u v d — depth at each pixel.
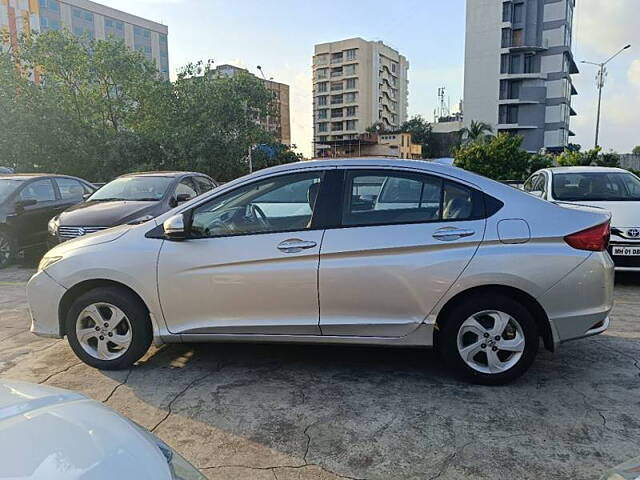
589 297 3.57
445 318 3.68
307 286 3.67
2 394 1.95
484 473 2.71
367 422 3.25
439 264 3.55
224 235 3.81
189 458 2.88
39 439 1.62
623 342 4.61
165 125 32.06
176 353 4.43
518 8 65.00
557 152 64.94
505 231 3.56
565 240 3.55
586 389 3.66
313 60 109.56
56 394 2.01
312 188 3.79
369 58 105.50
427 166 3.76
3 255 8.55
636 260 6.48
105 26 79.00
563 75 64.69
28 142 26.94
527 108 65.75
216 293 3.78
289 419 3.30
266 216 3.81
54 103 28.14
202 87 32.78
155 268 3.85
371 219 3.68
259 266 3.71
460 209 3.64
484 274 3.53
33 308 4.10
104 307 4.01
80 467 1.51
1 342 4.75
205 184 9.68
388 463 2.81
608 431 3.10
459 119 87.75
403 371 4.02
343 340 3.73
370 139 84.50
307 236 3.68
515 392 3.62
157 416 3.36
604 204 6.98
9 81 27.36
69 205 9.84
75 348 4.07
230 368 4.12
